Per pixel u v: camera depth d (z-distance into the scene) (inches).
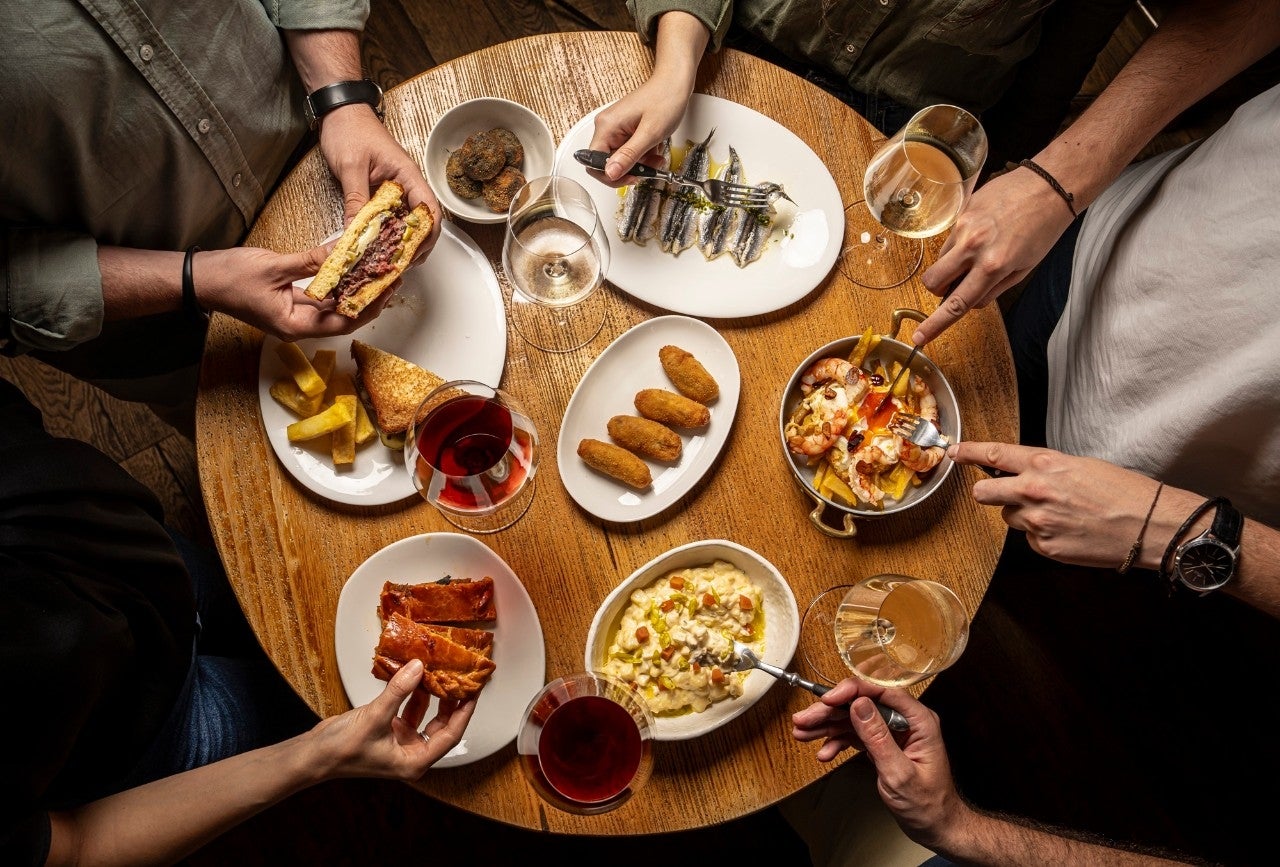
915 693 56.6
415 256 57.0
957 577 58.0
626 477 56.7
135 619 49.1
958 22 62.9
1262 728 92.2
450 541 55.2
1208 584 50.2
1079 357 61.8
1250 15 54.2
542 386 59.7
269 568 56.3
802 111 63.7
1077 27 64.6
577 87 63.6
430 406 53.3
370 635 55.5
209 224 62.9
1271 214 46.9
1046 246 56.4
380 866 86.4
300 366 56.4
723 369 59.3
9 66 46.2
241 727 65.0
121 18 48.6
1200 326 50.6
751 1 68.7
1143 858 53.2
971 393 60.4
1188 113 101.1
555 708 50.7
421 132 63.0
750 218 60.6
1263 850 89.4
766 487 58.7
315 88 61.4
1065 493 51.0
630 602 56.3
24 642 41.4
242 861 85.7
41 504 43.3
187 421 79.4
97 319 53.7
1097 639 94.3
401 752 50.1
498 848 87.0
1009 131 75.7
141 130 52.9
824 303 61.2
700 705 55.4
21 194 51.5
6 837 42.0
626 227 60.2
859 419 58.2
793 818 77.0
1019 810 90.4
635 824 54.6
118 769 53.2
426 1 103.5
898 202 54.9
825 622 57.4
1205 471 55.1
